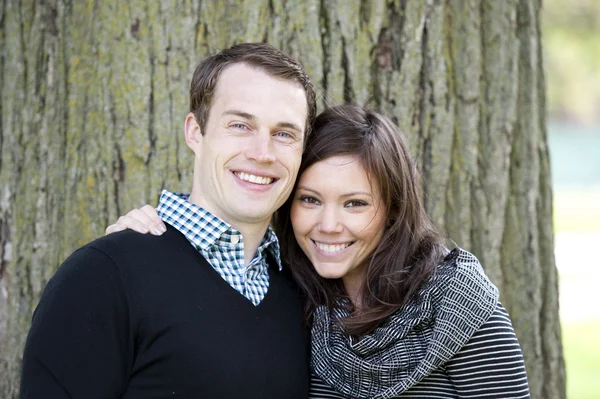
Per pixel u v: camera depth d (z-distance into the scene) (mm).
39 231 2668
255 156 2090
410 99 2635
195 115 2223
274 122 2107
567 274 11492
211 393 1944
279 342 2121
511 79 2758
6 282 2686
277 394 2053
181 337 1946
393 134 2271
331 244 2248
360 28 2602
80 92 2609
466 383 2074
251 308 2086
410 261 2254
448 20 2693
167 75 2545
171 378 1933
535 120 2822
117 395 1919
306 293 2295
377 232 2279
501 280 2744
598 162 26094
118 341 1908
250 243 2205
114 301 1914
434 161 2662
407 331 2127
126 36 2547
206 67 2201
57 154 2662
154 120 2549
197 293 2016
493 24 2746
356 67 2598
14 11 2703
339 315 2230
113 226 2113
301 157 2219
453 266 2146
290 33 2576
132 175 2549
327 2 2592
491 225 2723
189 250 2076
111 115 2557
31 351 1876
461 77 2701
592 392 6305
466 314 2064
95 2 2586
